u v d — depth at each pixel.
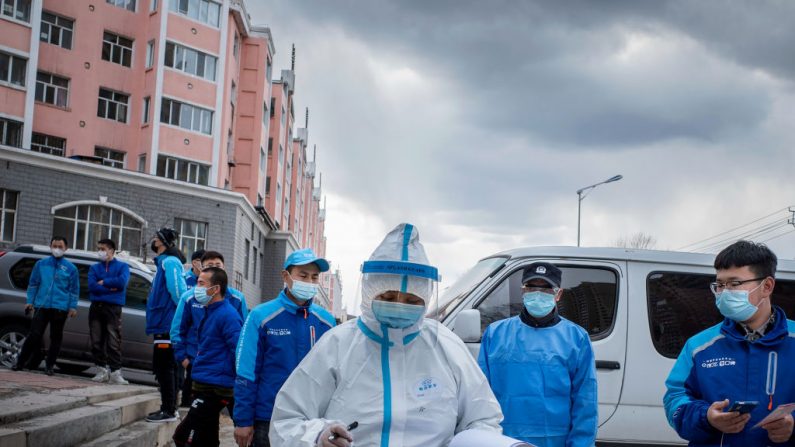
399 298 2.78
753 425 3.33
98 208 28.08
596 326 6.11
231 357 6.14
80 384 8.50
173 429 8.05
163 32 32.97
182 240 30.59
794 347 3.36
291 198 63.19
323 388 2.79
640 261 6.31
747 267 3.42
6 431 4.98
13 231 26.05
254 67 40.84
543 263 4.44
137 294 11.89
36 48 30.09
